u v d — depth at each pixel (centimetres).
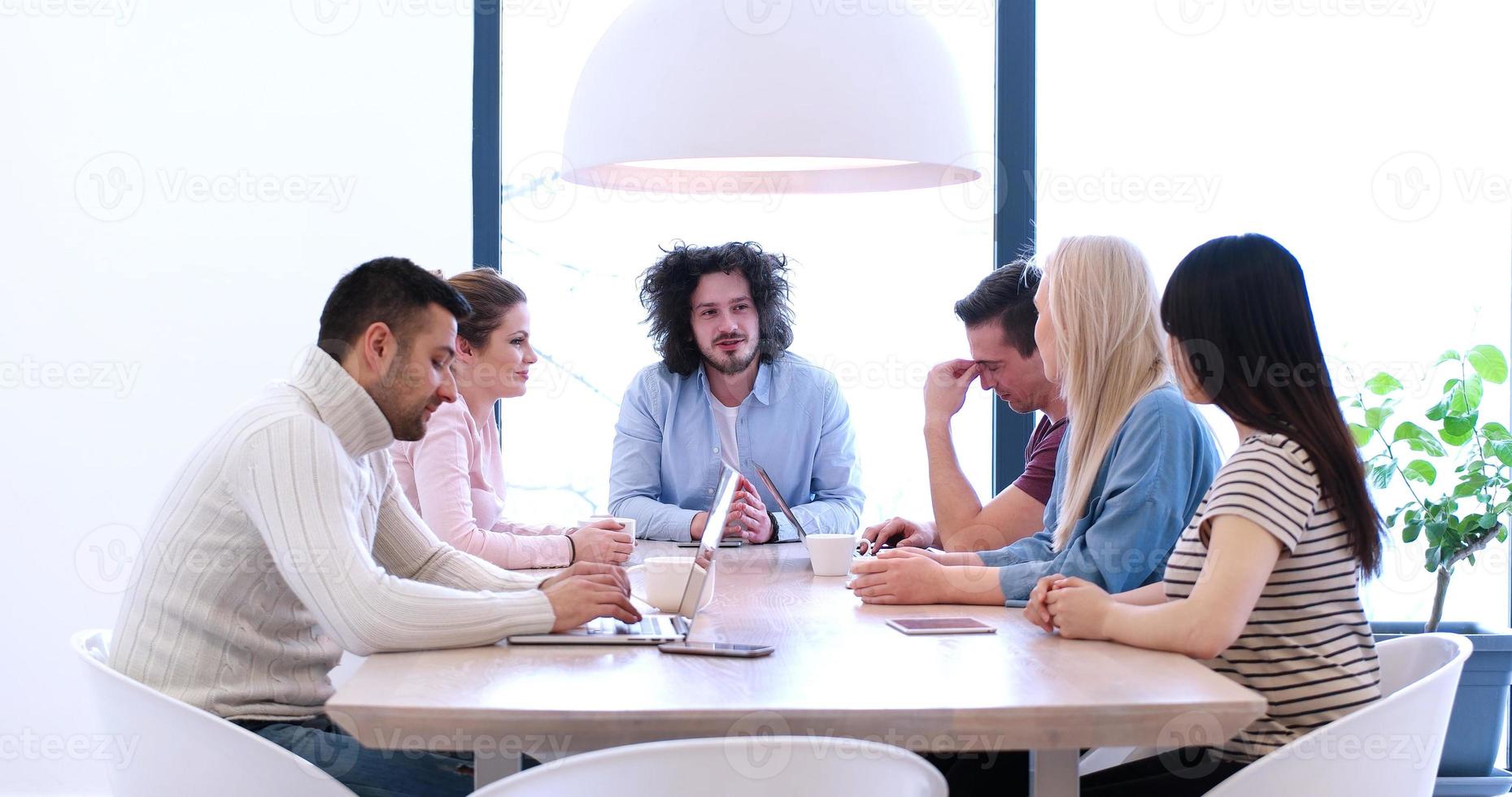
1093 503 182
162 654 161
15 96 316
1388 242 332
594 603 151
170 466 321
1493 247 332
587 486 335
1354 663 146
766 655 138
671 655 140
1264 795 128
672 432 304
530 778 104
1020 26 326
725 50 179
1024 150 328
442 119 320
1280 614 146
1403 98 331
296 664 173
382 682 125
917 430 335
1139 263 187
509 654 141
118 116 317
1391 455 308
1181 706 116
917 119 185
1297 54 331
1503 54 331
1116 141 331
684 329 301
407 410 174
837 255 333
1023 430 333
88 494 321
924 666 133
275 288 320
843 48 181
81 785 320
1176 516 173
